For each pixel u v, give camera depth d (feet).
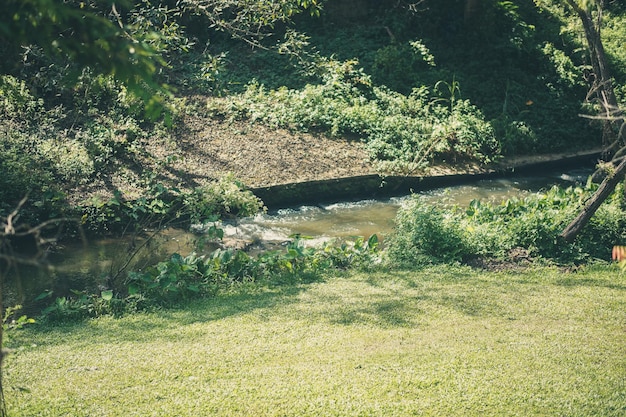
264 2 36.29
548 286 32.71
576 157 64.85
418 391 20.76
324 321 27.48
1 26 10.31
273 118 58.90
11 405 19.85
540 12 81.46
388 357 23.40
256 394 20.53
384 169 55.98
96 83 12.69
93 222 43.32
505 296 30.91
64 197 43.27
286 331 26.25
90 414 19.38
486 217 42.01
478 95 69.26
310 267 36.17
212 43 67.97
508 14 77.25
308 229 46.93
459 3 76.54
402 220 39.37
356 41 71.46
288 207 51.26
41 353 24.40
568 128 68.13
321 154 56.34
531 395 20.51
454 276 34.58
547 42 76.54
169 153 52.11
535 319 27.78
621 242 39.09
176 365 22.84
